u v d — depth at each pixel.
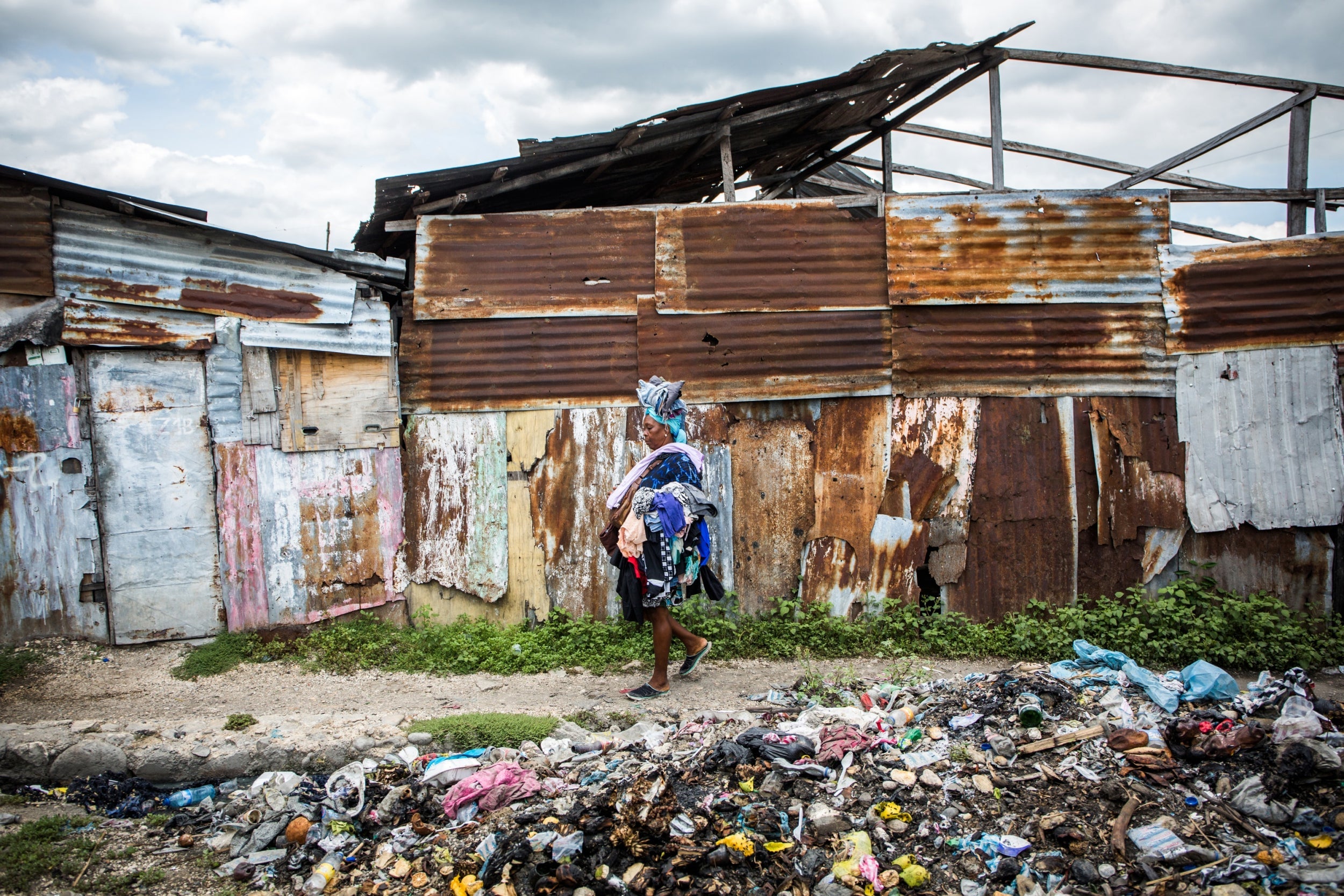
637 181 7.82
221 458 6.00
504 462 6.37
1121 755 3.96
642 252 6.35
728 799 3.80
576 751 4.39
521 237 6.32
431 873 3.59
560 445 6.37
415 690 5.42
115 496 5.84
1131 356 6.34
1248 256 6.28
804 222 6.35
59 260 5.65
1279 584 6.29
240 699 5.22
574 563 6.38
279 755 4.37
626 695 5.23
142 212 5.69
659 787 3.73
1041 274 6.32
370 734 4.50
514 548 6.38
